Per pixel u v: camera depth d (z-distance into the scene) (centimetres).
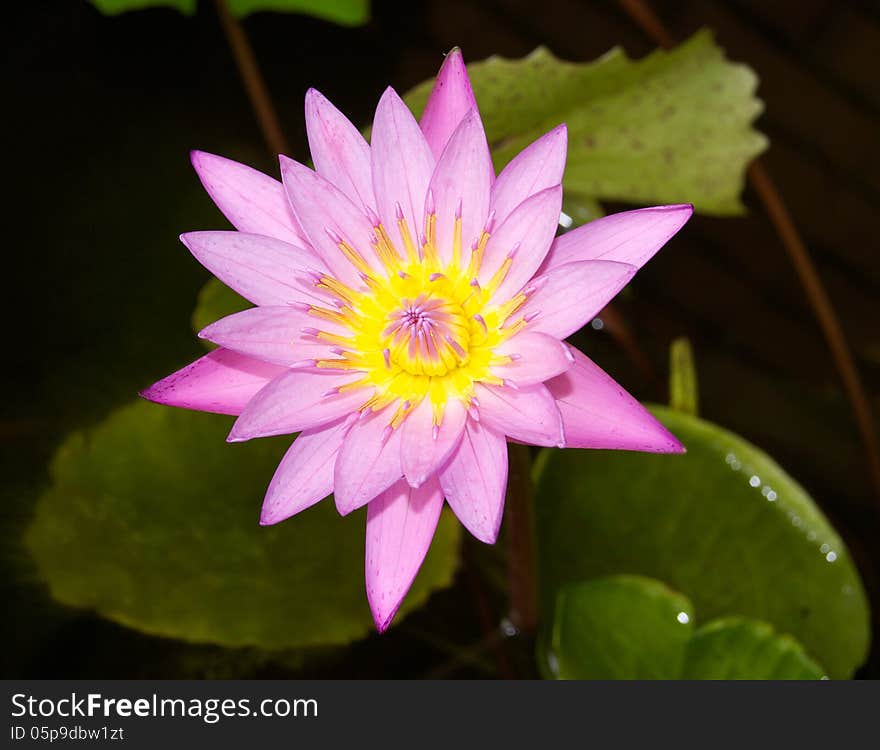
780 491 73
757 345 87
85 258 80
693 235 90
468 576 77
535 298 65
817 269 90
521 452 68
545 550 74
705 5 88
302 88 87
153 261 80
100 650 74
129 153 82
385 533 65
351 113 87
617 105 75
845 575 73
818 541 73
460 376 66
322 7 79
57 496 75
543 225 65
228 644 73
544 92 75
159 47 86
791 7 86
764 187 80
